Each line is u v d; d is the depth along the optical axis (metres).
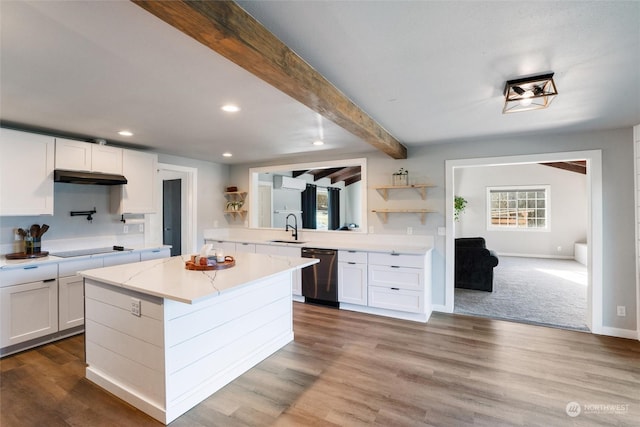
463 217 9.53
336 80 2.12
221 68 1.92
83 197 3.85
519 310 4.21
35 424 1.98
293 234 5.26
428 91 2.31
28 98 2.41
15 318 2.89
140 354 2.12
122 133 3.50
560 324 3.67
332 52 1.75
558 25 1.49
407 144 4.11
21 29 1.49
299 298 4.60
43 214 3.21
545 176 8.72
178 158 5.01
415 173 4.27
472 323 3.71
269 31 1.53
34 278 3.00
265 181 7.46
